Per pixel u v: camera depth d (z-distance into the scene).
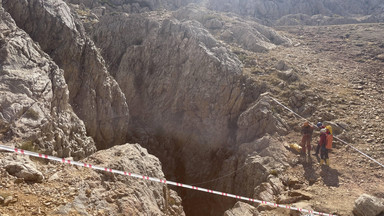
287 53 23.03
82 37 15.76
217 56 18.70
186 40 19.47
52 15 14.98
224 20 27.98
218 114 17.61
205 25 27.36
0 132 8.45
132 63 20.16
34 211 5.46
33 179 6.38
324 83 18.20
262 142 13.91
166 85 19.34
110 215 6.02
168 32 20.41
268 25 37.81
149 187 7.98
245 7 39.97
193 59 18.75
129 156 8.59
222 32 25.94
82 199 6.16
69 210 5.75
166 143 18.91
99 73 15.39
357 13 43.69
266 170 11.95
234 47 23.39
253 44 23.92
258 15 39.75
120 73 19.92
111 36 22.06
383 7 42.44
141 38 21.38
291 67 19.73
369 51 23.58
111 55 21.48
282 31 31.23
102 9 30.84
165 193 8.87
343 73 19.81
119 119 16.05
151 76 20.00
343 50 24.34
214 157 17.34
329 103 15.94
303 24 38.44
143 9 34.56
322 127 11.72
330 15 41.97
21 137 8.69
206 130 17.86
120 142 16.16
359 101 16.23
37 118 9.49
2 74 10.06
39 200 5.83
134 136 18.64
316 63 21.30
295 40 27.30
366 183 10.26
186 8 29.12
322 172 11.02
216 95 17.73
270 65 20.52
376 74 19.58
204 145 17.81
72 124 12.04
